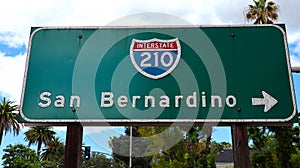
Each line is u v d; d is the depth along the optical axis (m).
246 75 4.44
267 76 4.43
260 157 16.89
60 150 42.69
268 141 16.45
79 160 4.25
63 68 4.54
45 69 4.52
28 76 4.48
